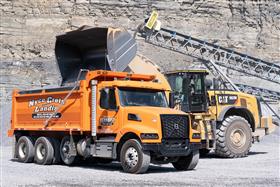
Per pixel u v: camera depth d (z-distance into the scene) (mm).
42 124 19156
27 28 55688
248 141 22906
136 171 15461
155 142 15367
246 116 24016
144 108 16016
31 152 19641
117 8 56406
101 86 16828
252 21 58938
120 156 16109
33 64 52188
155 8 56969
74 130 17344
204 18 58000
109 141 16375
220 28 57875
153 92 16969
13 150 20766
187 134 16156
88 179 14109
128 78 17391
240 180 13922
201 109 21641
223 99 22953
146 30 38125
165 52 50281
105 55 18922
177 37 42125
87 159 19078
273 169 17094
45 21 56000
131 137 16062
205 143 21094
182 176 14945
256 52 57531
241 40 57719
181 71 22031
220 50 43656
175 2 57594
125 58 19234
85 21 55750
